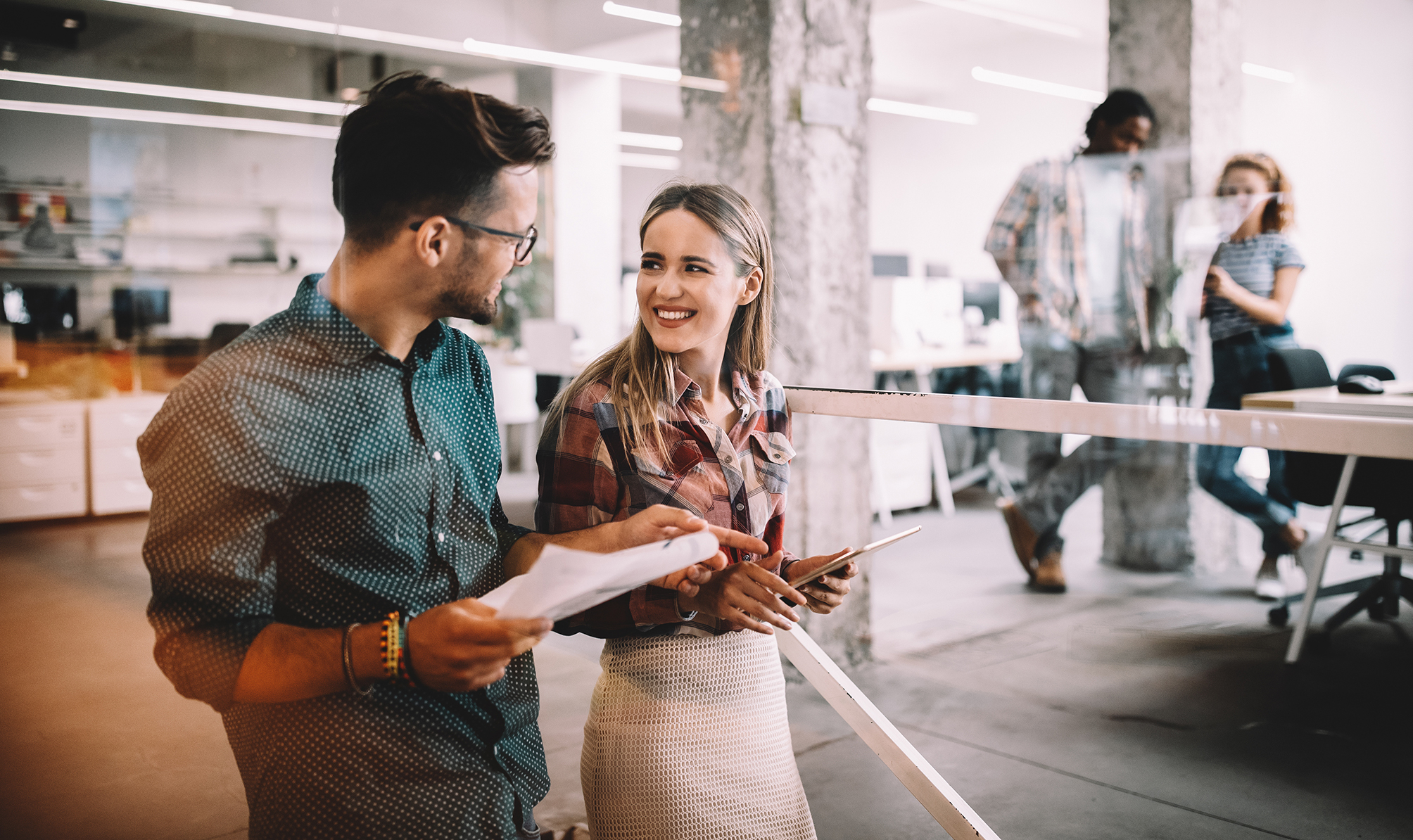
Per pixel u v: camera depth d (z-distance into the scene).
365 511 0.92
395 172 0.89
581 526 1.14
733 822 1.14
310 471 0.88
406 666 0.81
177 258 3.49
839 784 2.16
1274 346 3.77
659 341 1.15
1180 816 1.98
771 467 1.27
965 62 10.51
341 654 0.81
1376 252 6.45
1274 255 3.76
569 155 8.27
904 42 10.09
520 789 1.08
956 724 2.51
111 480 2.28
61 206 2.21
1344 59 6.51
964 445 5.66
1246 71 6.96
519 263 0.98
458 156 0.89
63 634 1.58
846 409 1.47
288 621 0.92
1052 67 9.80
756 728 1.19
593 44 6.89
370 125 0.89
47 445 2.17
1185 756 2.29
